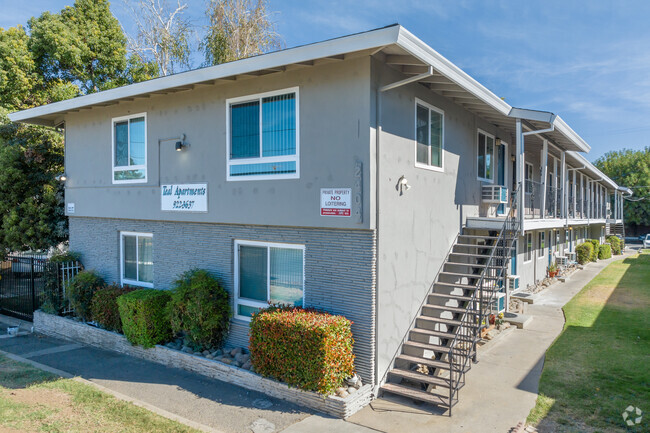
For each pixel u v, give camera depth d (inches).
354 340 296.7
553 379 319.3
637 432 238.8
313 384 270.5
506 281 508.1
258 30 844.6
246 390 307.4
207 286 354.3
